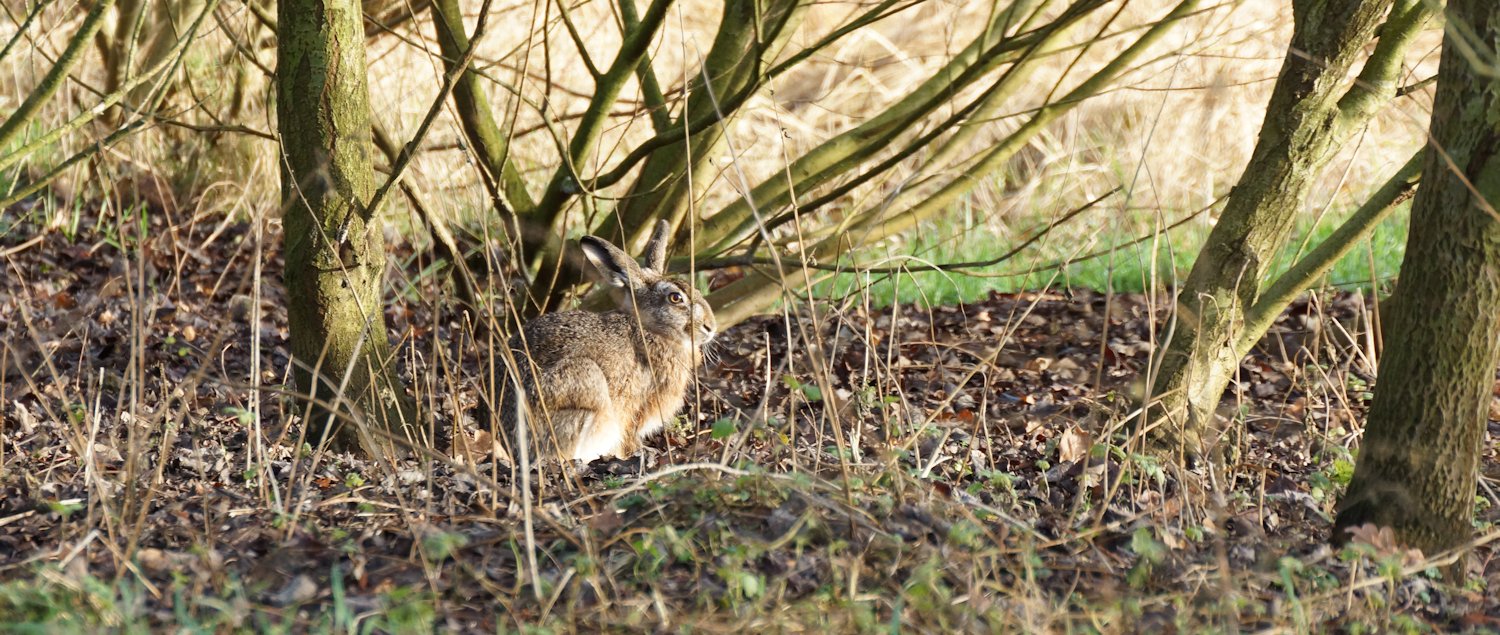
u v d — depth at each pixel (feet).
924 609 21.94
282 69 33.19
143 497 28.32
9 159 31.37
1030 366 52.37
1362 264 63.52
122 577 23.04
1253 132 79.56
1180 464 29.99
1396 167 77.05
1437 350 26.18
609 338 40.34
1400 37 33.22
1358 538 26.02
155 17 70.08
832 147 49.21
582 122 45.70
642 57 45.55
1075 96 45.60
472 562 24.61
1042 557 26.00
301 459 32.94
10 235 65.21
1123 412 35.83
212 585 23.21
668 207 48.75
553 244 48.29
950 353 53.78
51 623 19.39
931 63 83.61
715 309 51.29
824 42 40.81
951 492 30.60
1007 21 48.16
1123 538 27.25
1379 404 27.22
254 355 30.30
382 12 59.62
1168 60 75.10
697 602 22.36
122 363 48.52
